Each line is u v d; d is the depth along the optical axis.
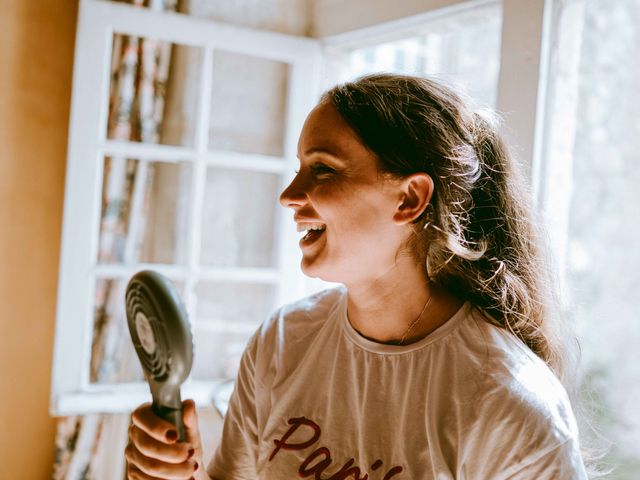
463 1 1.67
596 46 3.93
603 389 3.50
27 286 2.17
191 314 2.18
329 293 0.99
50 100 2.16
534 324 0.93
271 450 0.92
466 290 0.90
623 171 4.00
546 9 1.42
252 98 2.36
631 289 3.95
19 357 2.17
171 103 2.26
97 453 2.11
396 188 0.83
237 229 2.44
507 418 0.76
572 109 1.48
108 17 2.00
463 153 0.87
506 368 0.79
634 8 3.91
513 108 1.48
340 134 0.83
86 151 2.02
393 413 0.84
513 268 0.93
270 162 2.25
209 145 2.31
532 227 0.97
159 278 0.73
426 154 0.84
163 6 2.14
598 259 4.00
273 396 0.94
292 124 2.26
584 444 1.09
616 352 3.84
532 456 0.75
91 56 2.00
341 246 0.84
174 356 0.72
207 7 2.22
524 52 1.46
